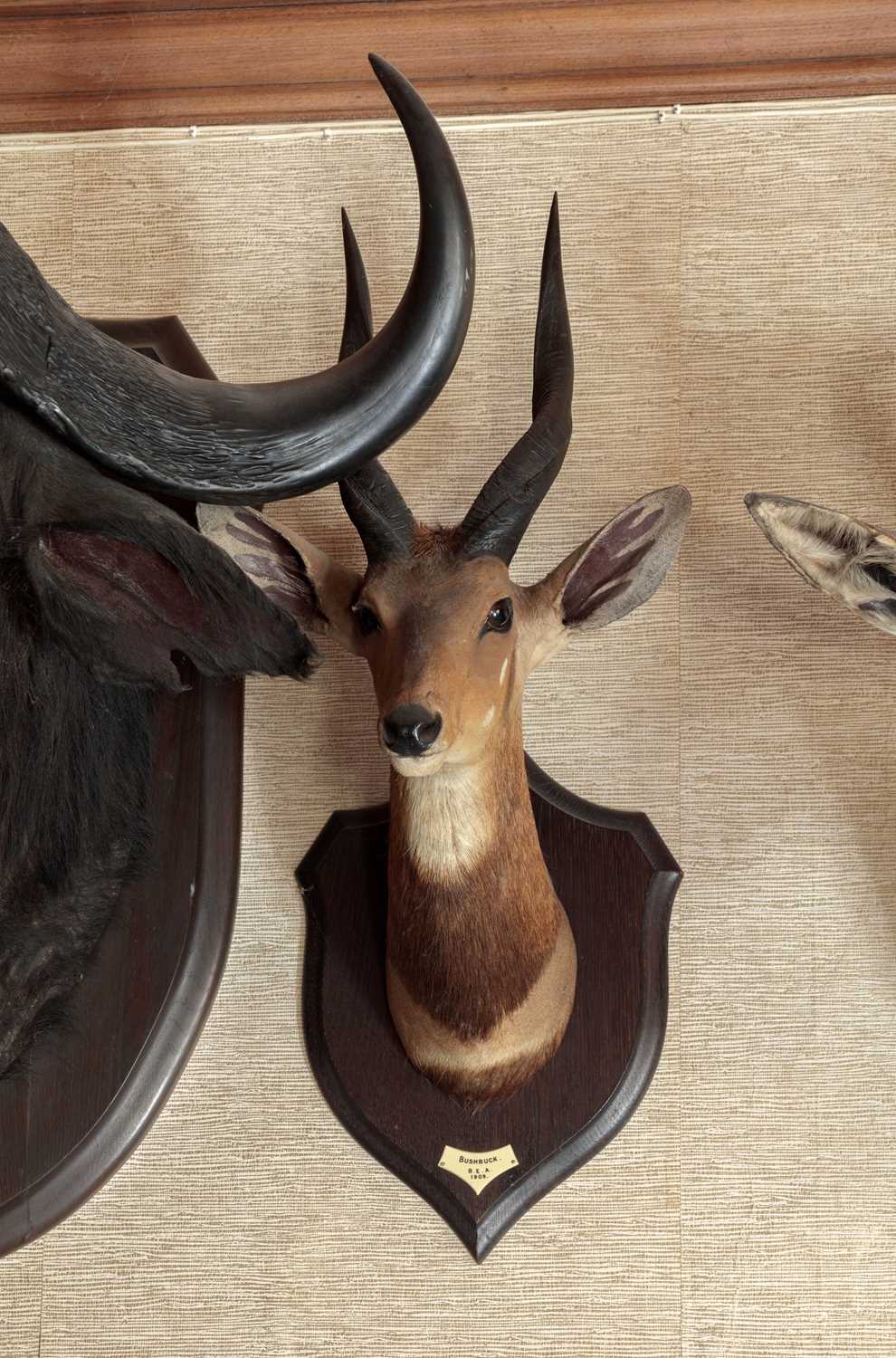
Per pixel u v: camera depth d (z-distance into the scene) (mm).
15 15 1360
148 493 755
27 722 825
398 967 1114
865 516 1296
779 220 1340
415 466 1344
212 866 1285
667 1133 1244
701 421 1325
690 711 1295
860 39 1309
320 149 1407
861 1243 1218
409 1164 1229
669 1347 1219
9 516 723
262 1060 1291
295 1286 1262
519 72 1354
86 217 1425
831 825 1271
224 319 1400
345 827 1291
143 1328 1273
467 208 759
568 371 1144
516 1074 1143
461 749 988
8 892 886
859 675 1283
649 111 1362
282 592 1160
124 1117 1244
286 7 1336
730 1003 1254
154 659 826
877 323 1318
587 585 1143
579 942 1244
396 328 753
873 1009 1243
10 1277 1298
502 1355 1230
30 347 704
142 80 1397
